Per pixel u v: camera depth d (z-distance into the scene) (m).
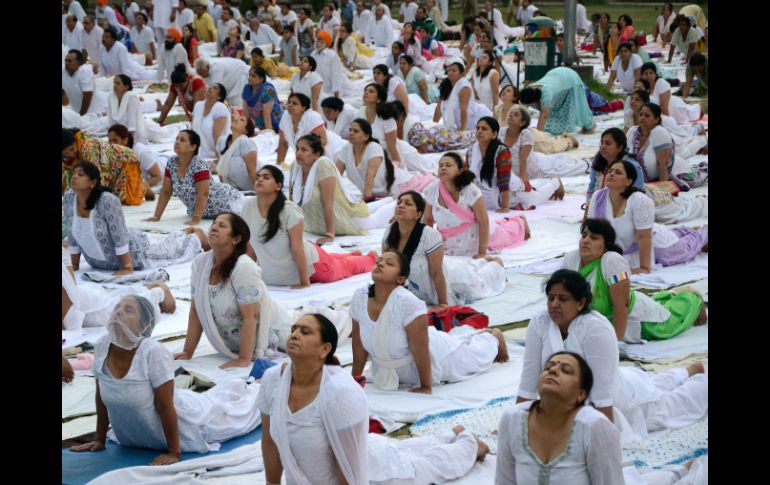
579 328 5.00
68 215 8.27
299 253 8.03
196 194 10.08
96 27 22.38
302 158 9.57
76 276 8.24
